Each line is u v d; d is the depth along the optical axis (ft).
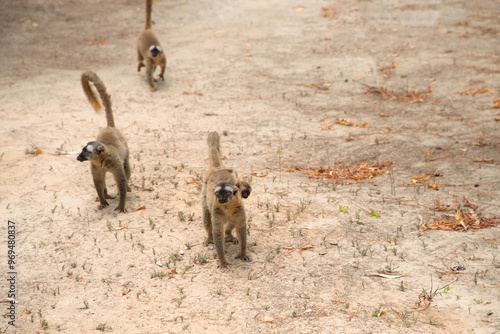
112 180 34.27
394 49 59.41
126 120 43.86
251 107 46.62
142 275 24.26
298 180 33.81
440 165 35.27
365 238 26.73
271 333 20.12
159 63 50.70
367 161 36.65
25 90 50.11
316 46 61.41
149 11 53.01
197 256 25.63
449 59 55.88
